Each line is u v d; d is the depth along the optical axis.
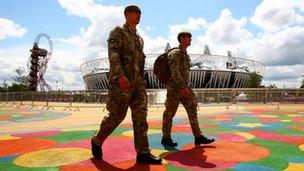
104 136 4.13
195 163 4.02
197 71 67.50
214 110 16.33
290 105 21.97
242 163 4.02
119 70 3.82
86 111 18.45
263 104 22.84
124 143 5.44
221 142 5.62
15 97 33.91
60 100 28.39
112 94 3.96
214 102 22.78
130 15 4.12
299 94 22.17
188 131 7.16
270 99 22.80
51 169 3.67
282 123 9.03
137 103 4.08
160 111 16.69
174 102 5.24
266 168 3.76
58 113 16.33
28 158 4.23
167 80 5.33
